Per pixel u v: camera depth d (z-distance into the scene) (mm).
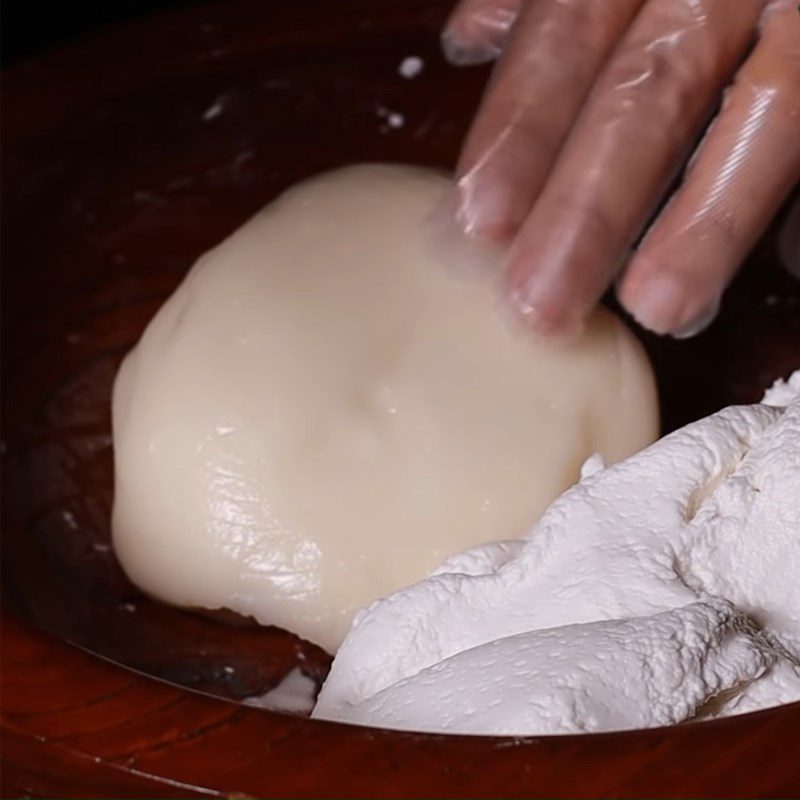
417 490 577
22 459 636
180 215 688
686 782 453
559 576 504
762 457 511
